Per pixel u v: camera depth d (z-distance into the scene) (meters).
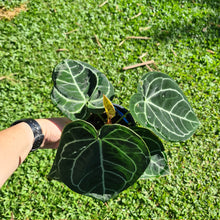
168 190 1.25
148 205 1.21
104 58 1.53
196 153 1.37
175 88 0.62
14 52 1.43
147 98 0.58
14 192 1.13
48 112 1.33
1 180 0.47
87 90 0.64
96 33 1.62
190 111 0.62
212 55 1.72
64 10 1.64
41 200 1.14
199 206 1.25
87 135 0.50
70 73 0.65
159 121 0.58
